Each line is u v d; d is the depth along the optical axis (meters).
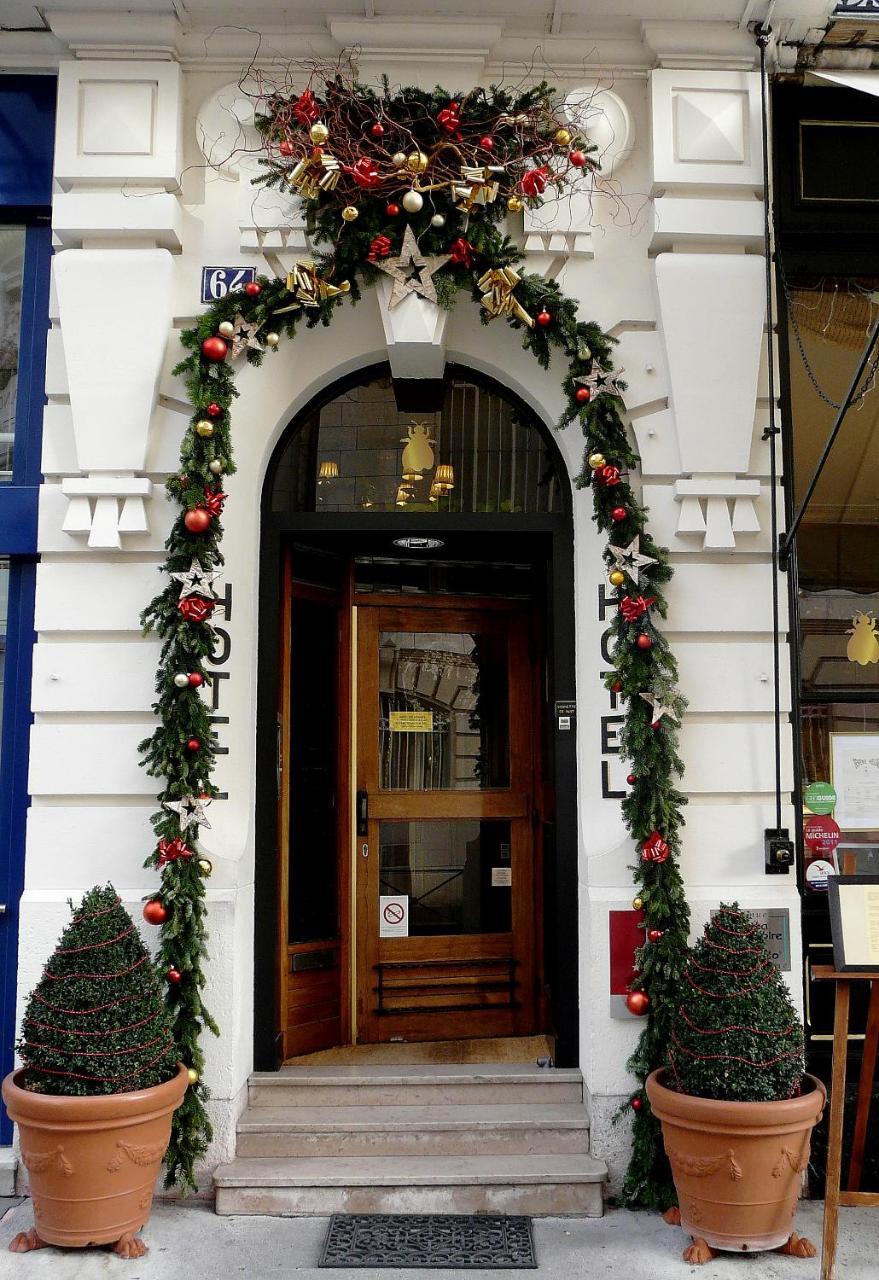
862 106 5.21
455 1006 5.70
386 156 4.72
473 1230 4.21
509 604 5.97
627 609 4.57
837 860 4.90
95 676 4.75
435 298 4.83
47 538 4.80
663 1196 4.35
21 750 4.92
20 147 5.04
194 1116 4.33
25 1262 3.93
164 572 4.75
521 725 5.91
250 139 4.91
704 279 4.84
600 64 5.02
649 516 4.84
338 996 5.58
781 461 4.95
